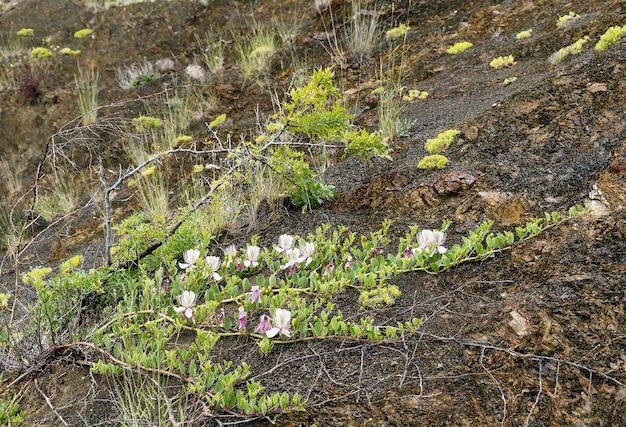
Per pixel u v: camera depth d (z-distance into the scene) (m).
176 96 6.73
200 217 3.52
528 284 2.50
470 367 2.18
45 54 7.88
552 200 2.98
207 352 2.29
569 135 3.35
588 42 4.36
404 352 2.29
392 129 4.27
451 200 3.26
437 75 5.36
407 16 6.75
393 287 2.56
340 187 3.81
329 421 2.05
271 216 3.67
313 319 2.55
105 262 3.12
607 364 2.07
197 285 2.81
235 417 2.10
